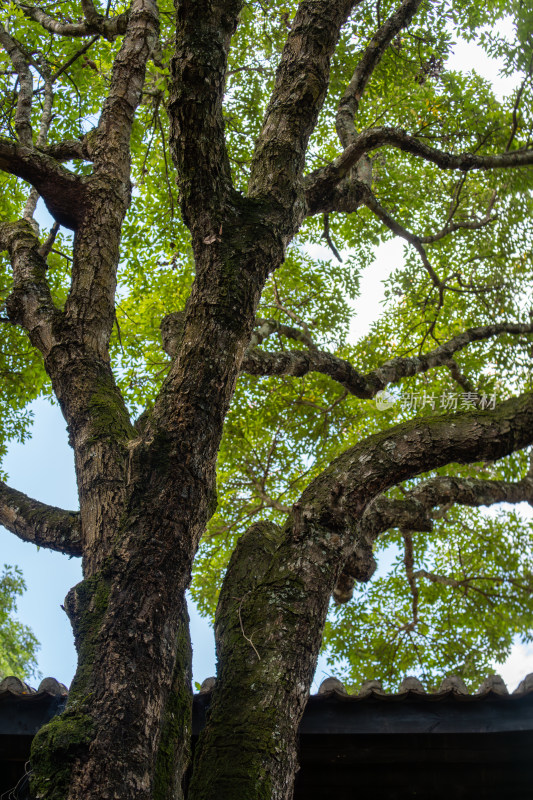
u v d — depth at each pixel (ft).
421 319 29.78
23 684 12.62
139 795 7.81
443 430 12.83
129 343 28.66
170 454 10.00
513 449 13.14
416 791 13.38
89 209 14.73
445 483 15.38
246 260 11.49
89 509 11.02
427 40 25.96
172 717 9.43
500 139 25.26
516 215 25.77
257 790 8.68
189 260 27.81
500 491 16.47
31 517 12.25
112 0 23.99
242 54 27.66
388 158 28.58
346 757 13.08
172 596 9.27
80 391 12.53
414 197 28.40
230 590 12.21
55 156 16.93
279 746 9.14
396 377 20.83
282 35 26.94
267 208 12.30
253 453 31.14
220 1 11.80
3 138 14.53
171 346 15.44
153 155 27.12
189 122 11.37
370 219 28.86
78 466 11.73
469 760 12.96
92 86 25.88
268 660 9.96
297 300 30.68
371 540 13.91
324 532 11.37
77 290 13.70
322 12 14.84
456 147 26.22
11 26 24.73
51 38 25.14
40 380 26.04
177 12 11.76
